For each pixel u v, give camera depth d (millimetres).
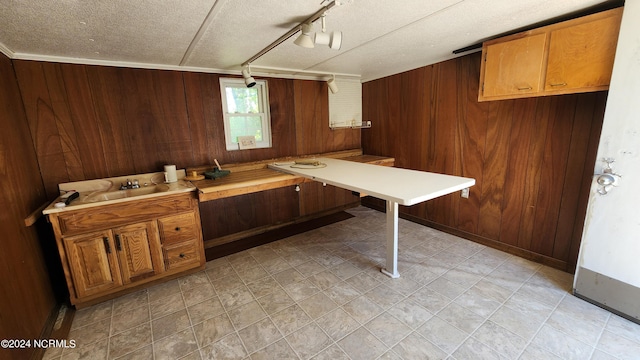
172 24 1717
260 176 2855
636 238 1730
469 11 1748
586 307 1960
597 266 1926
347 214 4195
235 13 1598
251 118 3359
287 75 3490
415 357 1599
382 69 3445
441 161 3295
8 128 1833
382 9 1656
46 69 2217
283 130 3578
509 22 1987
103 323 1960
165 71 2721
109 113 2506
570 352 1594
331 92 3859
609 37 1742
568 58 1931
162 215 2338
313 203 4039
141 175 2664
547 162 2432
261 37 2031
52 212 1917
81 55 2258
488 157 2848
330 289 2285
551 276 2363
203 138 3016
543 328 1781
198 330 1865
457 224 3252
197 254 2562
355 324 1876
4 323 1424
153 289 2350
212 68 2953
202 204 3107
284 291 2275
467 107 2941
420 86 3373
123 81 2535
